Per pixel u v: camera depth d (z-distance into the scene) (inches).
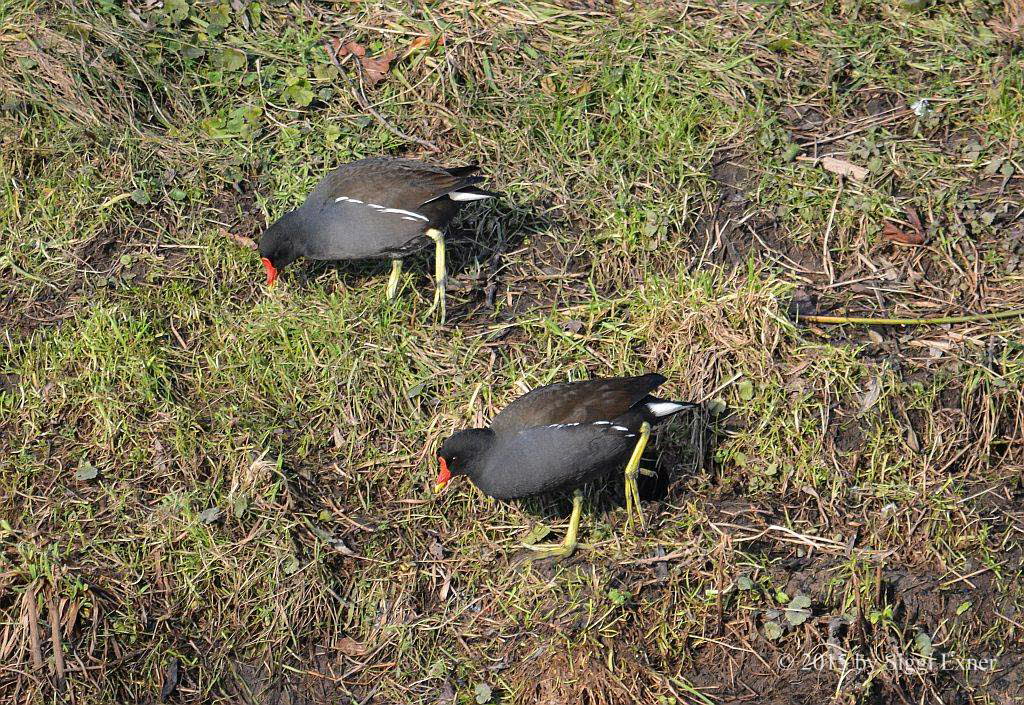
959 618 375.9
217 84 507.2
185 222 467.8
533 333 440.1
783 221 465.7
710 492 404.5
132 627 370.6
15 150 478.0
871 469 402.0
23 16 505.7
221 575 382.3
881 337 429.7
